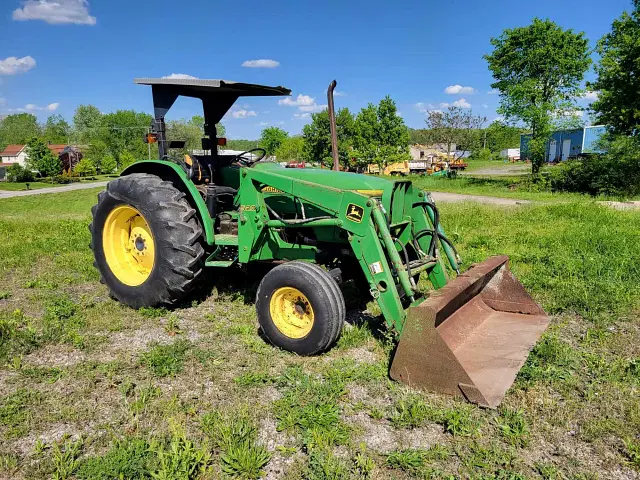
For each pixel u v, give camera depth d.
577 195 21.33
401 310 3.97
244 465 2.82
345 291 5.72
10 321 4.95
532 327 4.52
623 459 2.94
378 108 36.09
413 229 4.94
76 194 42.06
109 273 5.59
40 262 7.49
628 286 5.77
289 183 4.52
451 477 2.76
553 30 24.73
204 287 6.02
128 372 4.02
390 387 3.69
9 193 44.62
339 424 3.26
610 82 20.92
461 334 4.25
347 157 37.78
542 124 25.58
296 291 4.21
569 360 4.09
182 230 5.03
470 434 3.15
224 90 5.59
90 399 3.62
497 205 14.55
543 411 3.41
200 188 5.53
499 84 26.52
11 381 3.87
